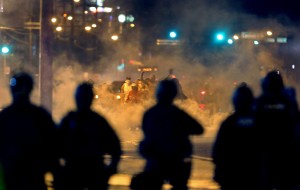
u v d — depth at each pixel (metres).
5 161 17.92
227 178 20.34
